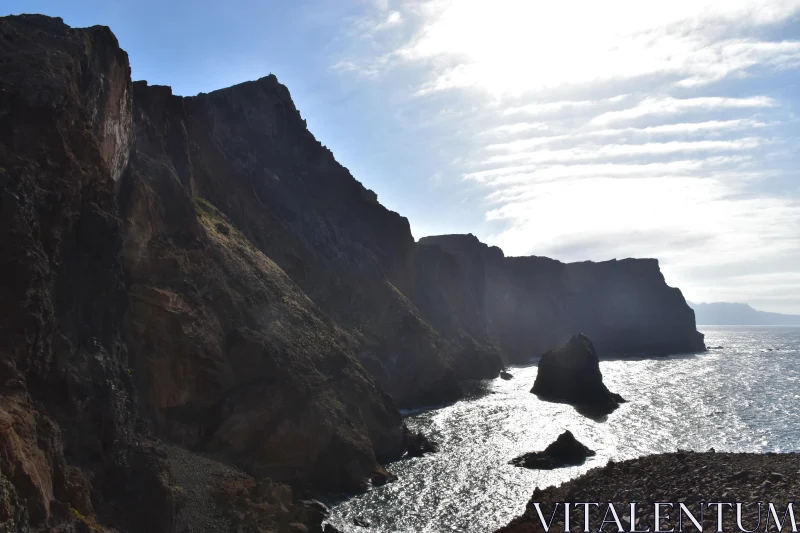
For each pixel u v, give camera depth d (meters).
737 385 105.50
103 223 34.34
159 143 55.50
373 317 90.06
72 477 26.84
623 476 34.72
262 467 44.09
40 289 28.20
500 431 66.56
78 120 34.97
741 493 28.34
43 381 27.92
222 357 46.19
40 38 36.88
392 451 55.81
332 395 52.09
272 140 95.06
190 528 32.34
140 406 38.88
